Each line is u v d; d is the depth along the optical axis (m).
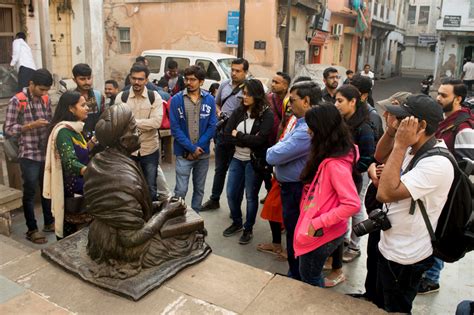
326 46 20.34
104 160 2.71
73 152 3.29
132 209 2.66
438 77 22.88
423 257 2.39
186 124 4.36
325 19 18.64
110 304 2.57
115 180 2.65
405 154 2.46
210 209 5.16
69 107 3.34
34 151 3.97
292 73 16.41
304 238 2.71
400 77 33.97
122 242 2.71
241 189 4.43
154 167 4.41
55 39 10.84
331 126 2.63
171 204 3.03
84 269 2.82
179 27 14.66
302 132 3.16
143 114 4.27
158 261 2.86
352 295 3.22
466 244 2.36
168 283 2.77
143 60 7.62
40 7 9.53
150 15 14.91
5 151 4.11
